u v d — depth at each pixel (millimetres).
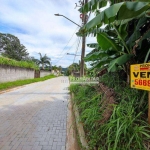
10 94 6531
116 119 1612
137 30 2359
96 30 3225
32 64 17781
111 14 1608
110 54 2787
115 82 2969
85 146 1738
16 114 3494
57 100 5352
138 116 1727
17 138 2238
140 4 1513
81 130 2186
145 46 2416
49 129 2607
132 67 1722
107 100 2281
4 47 27250
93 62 4395
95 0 2422
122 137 1443
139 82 1578
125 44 2480
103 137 1710
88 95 3709
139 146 1308
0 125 2766
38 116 3365
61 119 3170
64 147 1997
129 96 2096
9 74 11039
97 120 1985
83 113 2572
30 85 10938
